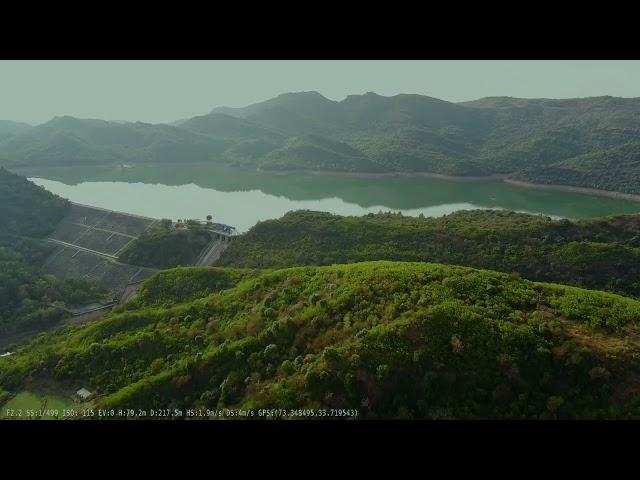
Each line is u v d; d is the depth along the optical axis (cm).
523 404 6425
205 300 10688
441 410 6500
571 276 13700
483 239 15888
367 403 6644
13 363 9744
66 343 10069
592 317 7556
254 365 7862
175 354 8881
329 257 16112
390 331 7225
